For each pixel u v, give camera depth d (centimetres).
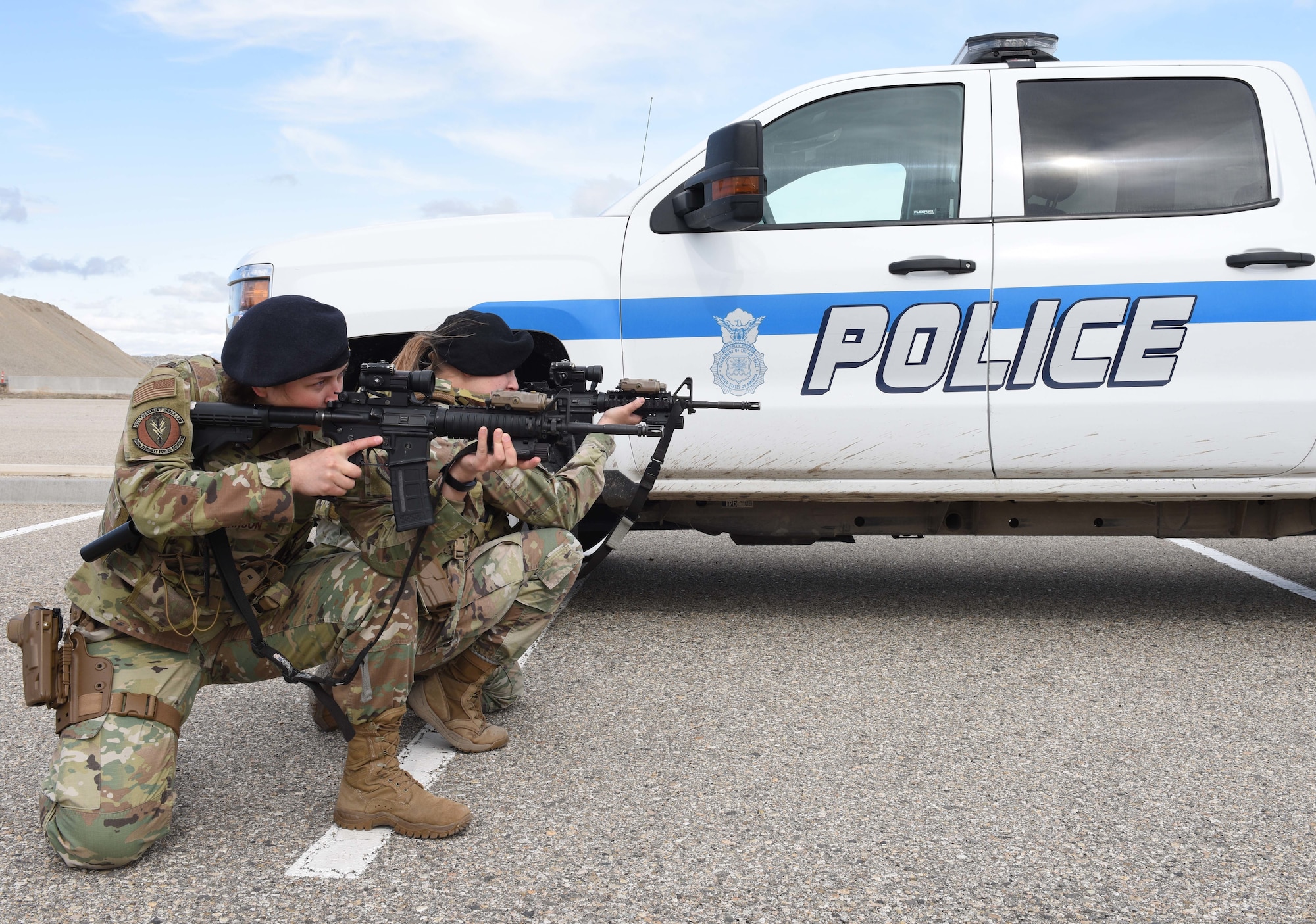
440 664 251
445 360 265
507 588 246
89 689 199
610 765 254
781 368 373
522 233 386
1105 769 253
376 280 384
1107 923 182
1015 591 454
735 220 336
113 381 3906
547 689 315
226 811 227
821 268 370
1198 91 378
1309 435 358
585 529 405
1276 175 369
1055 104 379
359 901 186
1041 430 364
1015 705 301
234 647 224
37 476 697
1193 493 367
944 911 185
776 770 251
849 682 322
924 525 393
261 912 182
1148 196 372
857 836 215
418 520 201
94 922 178
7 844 209
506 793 237
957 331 365
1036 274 362
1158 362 359
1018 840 214
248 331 196
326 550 235
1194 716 292
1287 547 580
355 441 197
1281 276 356
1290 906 187
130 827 192
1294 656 351
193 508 189
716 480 383
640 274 378
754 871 199
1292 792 239
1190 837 216
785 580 477
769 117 382
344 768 250
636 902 187
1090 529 389
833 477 379
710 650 356
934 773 250
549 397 268
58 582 445
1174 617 405
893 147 380
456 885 193
